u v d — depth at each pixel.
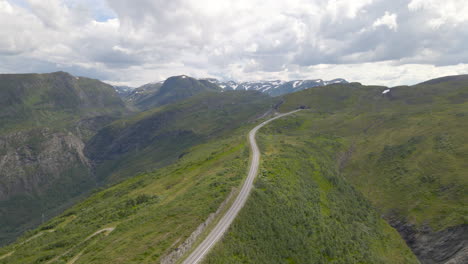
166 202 62.22
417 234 74.00
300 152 102.12
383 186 99.50
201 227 42.47
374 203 92.12
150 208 62.12
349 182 97.56
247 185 61.38
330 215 65.69
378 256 60.00
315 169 88.44
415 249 71.69
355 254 55.78
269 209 52.84
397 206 86.50
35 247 65.38
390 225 81.94
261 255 40.66
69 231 71.00
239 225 44.84
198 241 39.97
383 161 115.31
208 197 53.81
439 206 77.62
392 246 69.25
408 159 108.50
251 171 72.69
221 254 37.50
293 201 60.22
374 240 67.25
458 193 78.44
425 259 67.81
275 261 41.34
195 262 35.28
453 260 60.38
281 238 46.88
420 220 76.81
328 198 74.12
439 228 70.62
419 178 93.94
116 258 36.28
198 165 100.69
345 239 58.66
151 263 33.75
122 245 40.47
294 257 44.62
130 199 80.31
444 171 91.31
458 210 71.94
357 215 75.19
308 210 60.12
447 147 104.25
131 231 45.62
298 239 49.16
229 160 90.75
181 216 46.38
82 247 52.19
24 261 55.44
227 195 53.25
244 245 40.94
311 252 48.28
